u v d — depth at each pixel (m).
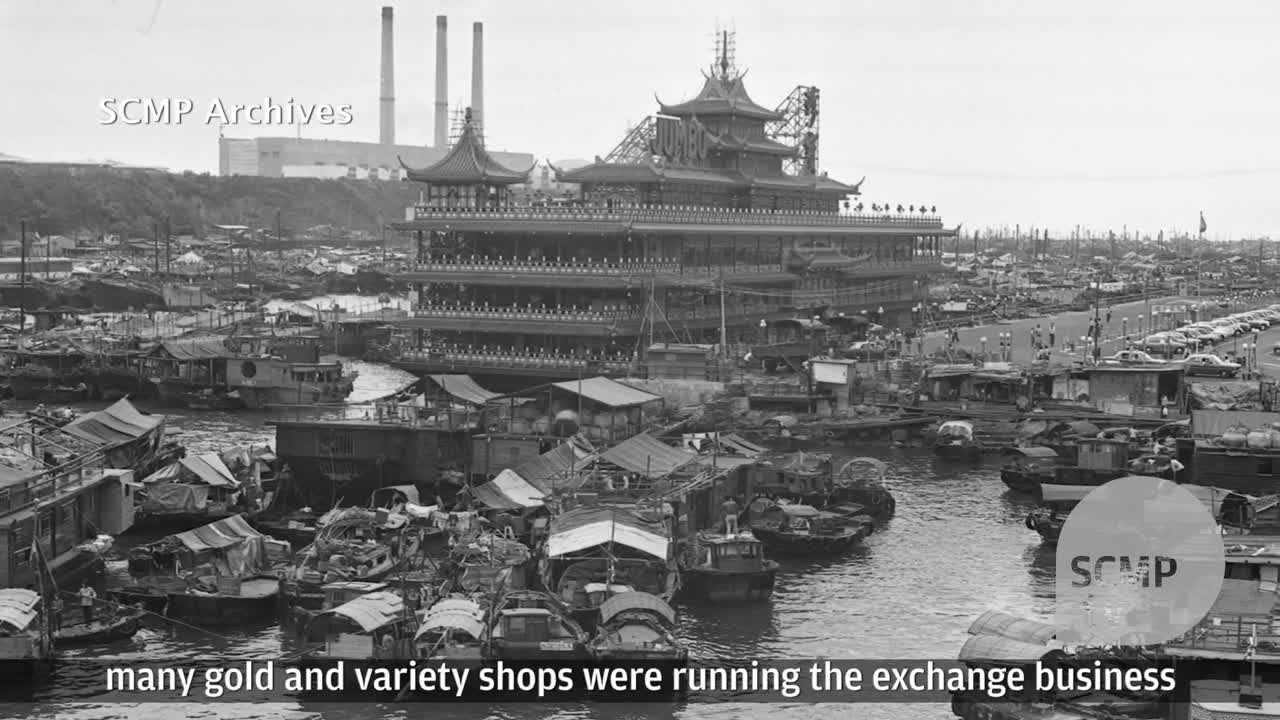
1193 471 135.25
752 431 176.00
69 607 100.81
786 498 138.12
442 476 138.50
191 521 125.38
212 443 169.88
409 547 113.12
